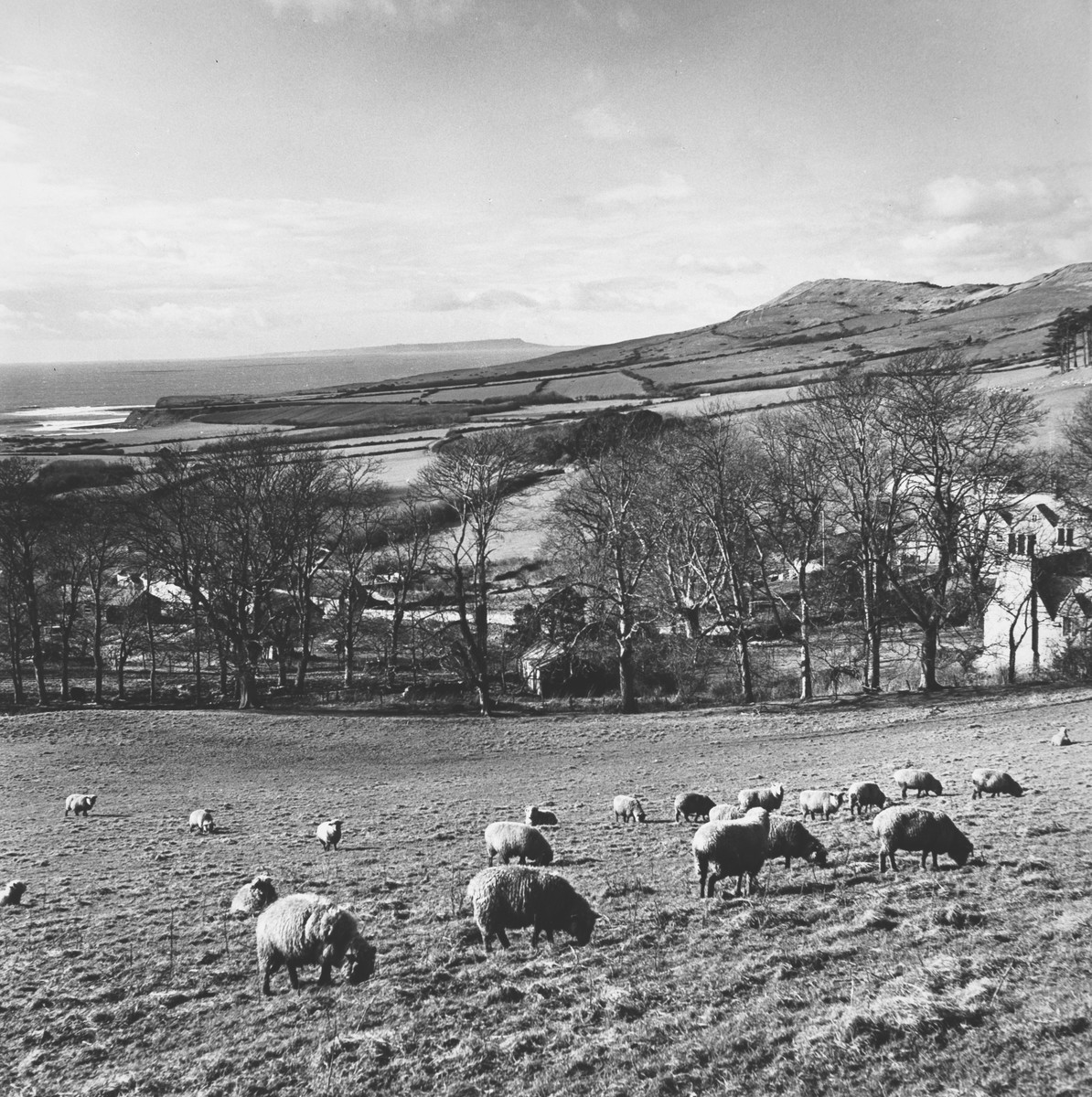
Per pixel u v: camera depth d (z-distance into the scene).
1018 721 45.72
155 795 40.09
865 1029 10.91
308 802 37.53
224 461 63.25
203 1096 11.26
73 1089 11.79
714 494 59.97
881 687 63.22
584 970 14.48
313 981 14.98
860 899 17.22
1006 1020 10.77
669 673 68.31
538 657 67.75
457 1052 11.78
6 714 60.88
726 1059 10.88
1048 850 19.86
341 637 80.62
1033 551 70.19
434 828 29.91
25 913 20.80
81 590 90.31
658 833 27.08
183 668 90.50
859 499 59.47
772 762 41.88
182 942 17.89
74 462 134.50
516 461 67.12
